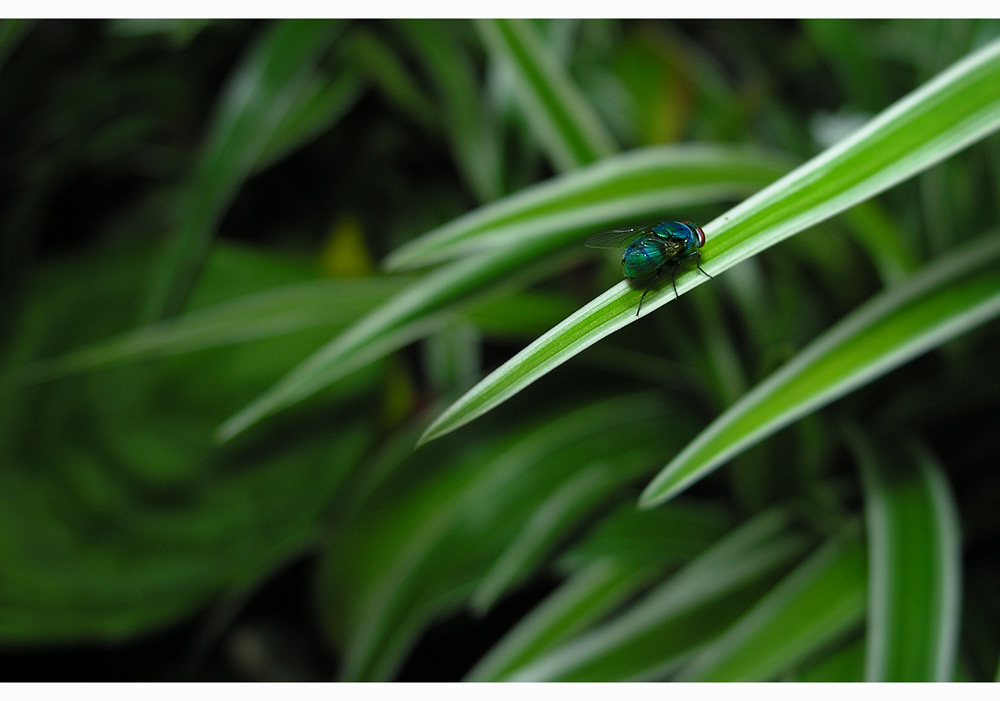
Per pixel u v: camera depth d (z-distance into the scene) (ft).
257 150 1.36
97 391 1.43
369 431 1.44
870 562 1.11
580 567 1.31
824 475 1.29
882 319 1.11
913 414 1.24
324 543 1.54
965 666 1.16
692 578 1.22
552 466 1.30
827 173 1.00
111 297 1.56
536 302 1.29
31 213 1.68
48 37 1.76
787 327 1.31
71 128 1.78
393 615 1.23
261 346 1.52
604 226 1.18
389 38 1.68
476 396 0.98
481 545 1.27
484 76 1.71
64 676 1.45
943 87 1.00
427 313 1.16
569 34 1.54
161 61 1.78
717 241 1.00
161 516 1.31
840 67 1.44
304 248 1.93
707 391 1.28
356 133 1.95
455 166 1.95
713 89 1.71
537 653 1.22
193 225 1.33
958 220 1.29
